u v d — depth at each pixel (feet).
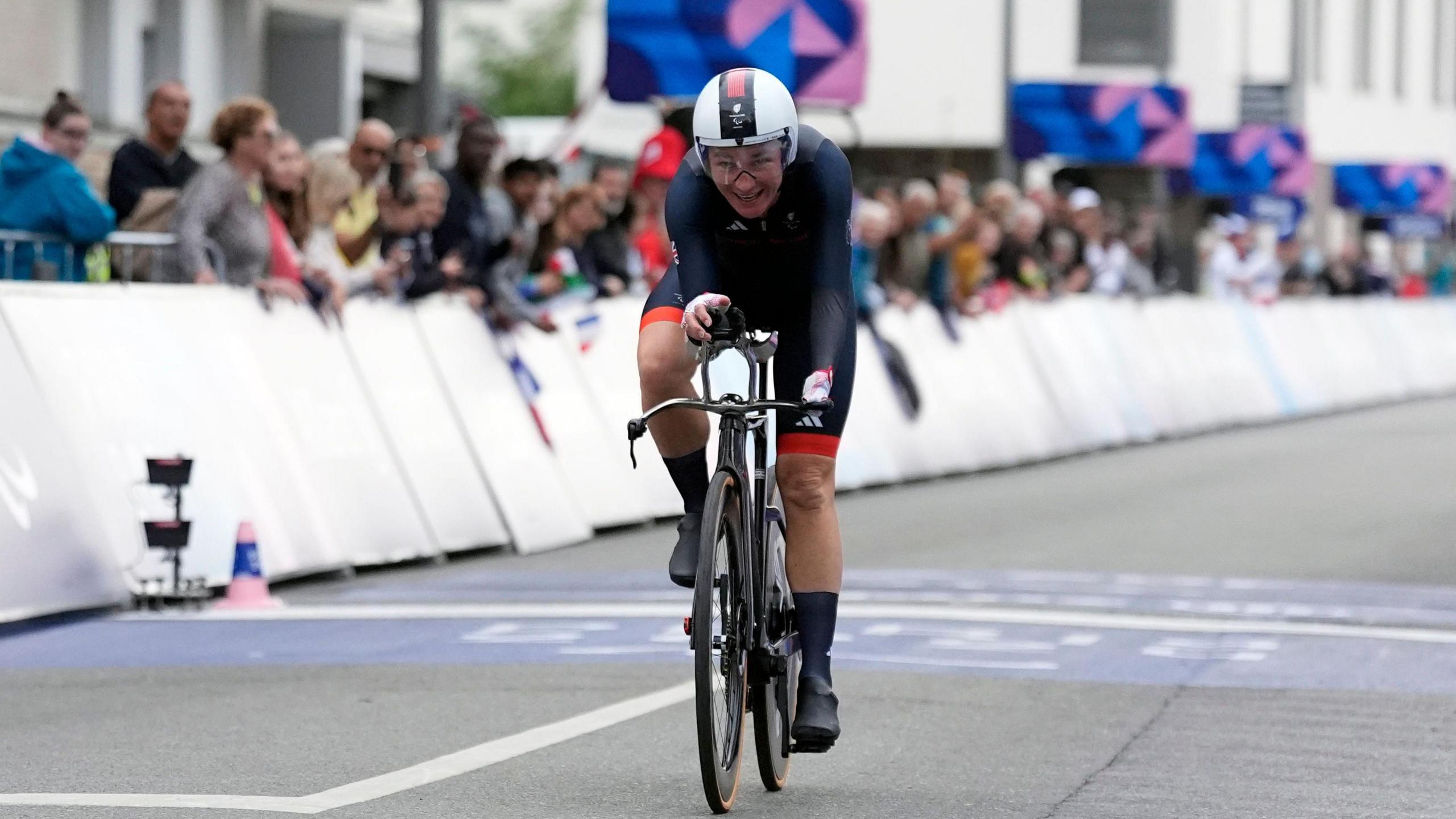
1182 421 113.39
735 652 28.43
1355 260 170.91
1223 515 70.18
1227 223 135.64
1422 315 160.45
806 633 30.17
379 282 61.21
